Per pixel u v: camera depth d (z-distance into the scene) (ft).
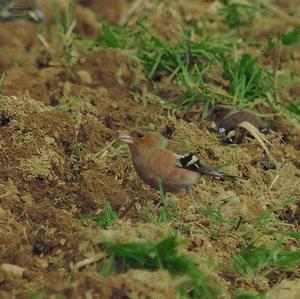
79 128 47.14
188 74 53.78
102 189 41.52
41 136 43.86
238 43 59.16
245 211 42.47
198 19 63.05
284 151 48.75
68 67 53.47
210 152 46.47
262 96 53.42
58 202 41.06
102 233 36.55
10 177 41.70
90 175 42.24
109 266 35.53
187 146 46.42
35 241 37.09
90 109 49.42
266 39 62.13
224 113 50.96
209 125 50.39
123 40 57.88
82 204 41.01
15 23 59.11
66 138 44.75
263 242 39.88
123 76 53.67
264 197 44.29
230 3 66.13
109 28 58.39
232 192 43.98
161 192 40.40
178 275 35.65
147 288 34.27
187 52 55.42
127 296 34.06
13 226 37.99
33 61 54.80
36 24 59.67
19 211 39.83
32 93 50.44
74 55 55.62
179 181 40.65
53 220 38.01
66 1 62.28
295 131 50.78
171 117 48.52
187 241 37.52
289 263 38.06
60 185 42.09
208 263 36.99
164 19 62.28
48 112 44.93
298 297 36.76
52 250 36.65
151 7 64.39
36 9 60.34
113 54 54.19
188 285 35.37
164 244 35.86
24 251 36.60
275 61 55.62
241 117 50.37
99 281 34.30
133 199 41.63
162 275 34.68
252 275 37.50
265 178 46.09
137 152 40.52
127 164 44.21
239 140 49.47
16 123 43.73
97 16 62.95
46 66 54.70
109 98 52.34
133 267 35.99
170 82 53.78
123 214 40.06
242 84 53.16
